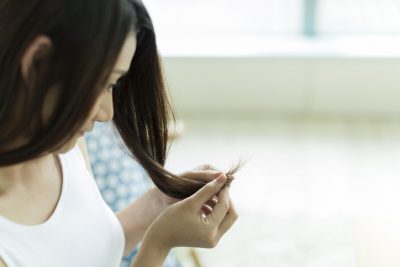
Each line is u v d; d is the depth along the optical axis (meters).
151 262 1.11
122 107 1.13
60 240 1.06
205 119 4.12
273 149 3.75
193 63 4.05
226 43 4.12
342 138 3.87
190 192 1.21
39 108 0.85
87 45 0.81
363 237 2.96
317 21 4.12
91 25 0.81
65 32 0.81
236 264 2.82
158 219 1.12
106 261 1.16
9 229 0.98
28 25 0.80
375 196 3.28
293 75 4.06
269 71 4.06
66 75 0.83
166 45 4.11
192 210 1.11
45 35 0.81
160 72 1.10
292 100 4.15
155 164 1.18
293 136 3.90
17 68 0.82
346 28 4.15
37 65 0.83
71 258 1.08
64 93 0.84
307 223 3.07
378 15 4.11
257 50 4.02
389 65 3.95
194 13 4.23
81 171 1.16
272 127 4.02
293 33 4.20
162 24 4.23
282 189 3.35
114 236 1.18
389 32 4.14
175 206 1.12
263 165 3.58
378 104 4.09
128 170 2.05
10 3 0.80
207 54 4.00
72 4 0.81
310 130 3.97
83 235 1.11
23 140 0.90
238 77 4.10
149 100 1.12
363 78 4.02
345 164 3.58
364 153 3.69
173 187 1.21
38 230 1.03
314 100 4.13
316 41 4.11
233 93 4.16
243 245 2.93
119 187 2.02
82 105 0.85
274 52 3.98
